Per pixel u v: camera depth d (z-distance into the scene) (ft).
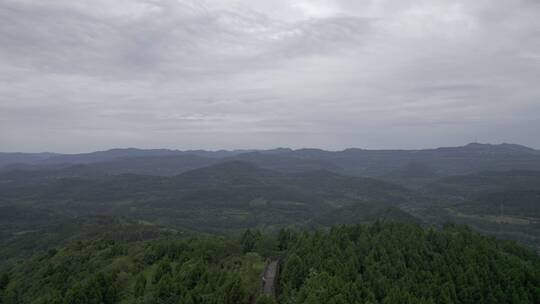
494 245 351.25
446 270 293.23
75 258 387.14
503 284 289.53
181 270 287.48
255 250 373.40
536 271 299.79
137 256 349.61
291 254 327.06
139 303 247.09
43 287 326.85
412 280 273.54
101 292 273.33
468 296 273.95
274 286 285.43
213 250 350.64
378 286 265.54
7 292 339.77
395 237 341.00
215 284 262.26
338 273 269.23
